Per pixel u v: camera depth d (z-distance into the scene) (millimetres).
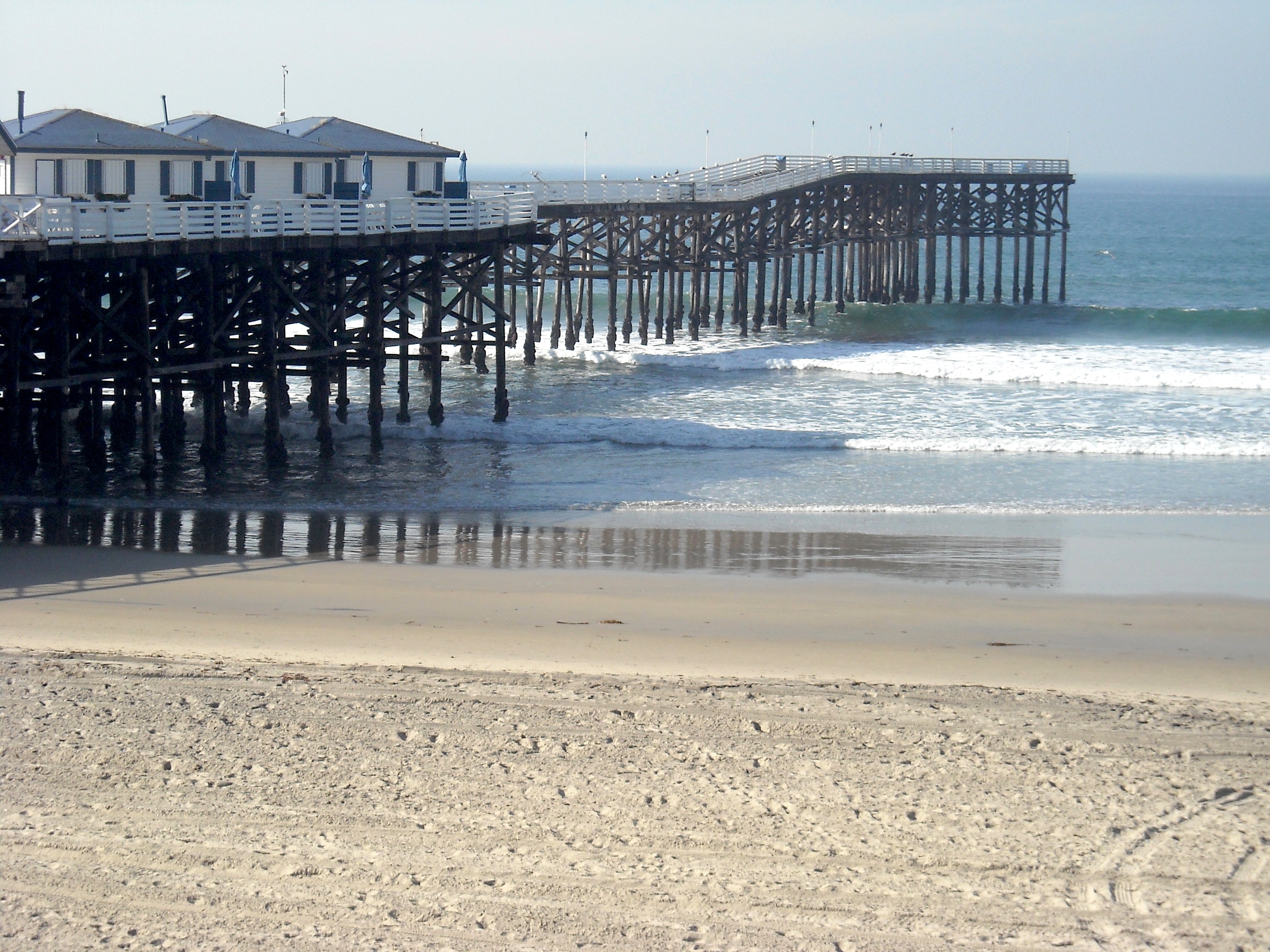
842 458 63594
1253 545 46438
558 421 72125
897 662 31797
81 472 57000
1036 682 30391
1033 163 141625
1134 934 19141
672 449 66125
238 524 47750
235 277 62781
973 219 144625
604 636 33562
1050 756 25250
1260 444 66375
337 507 51188
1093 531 48562
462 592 38000
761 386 90250
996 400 83500
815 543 46094
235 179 61344
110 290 55969
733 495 54812
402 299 68938
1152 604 38062
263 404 80375
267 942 18422
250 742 25078
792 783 23844
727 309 141375
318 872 20297
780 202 120500
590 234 107750
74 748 24516
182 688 27984
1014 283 147875
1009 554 44719
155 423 71688
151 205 50656
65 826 21500
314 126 85500
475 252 73500
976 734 26297
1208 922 19484
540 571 41156
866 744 25672
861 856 21234
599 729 26172
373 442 65312
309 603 36156
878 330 123312
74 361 53250
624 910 19453
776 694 28625
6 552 41781
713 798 23156
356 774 23766
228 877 20094
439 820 22109
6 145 64875
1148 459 63406
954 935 19031
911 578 40938
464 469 60375
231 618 34250
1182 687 30281
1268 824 22562
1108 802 23281
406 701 27516
